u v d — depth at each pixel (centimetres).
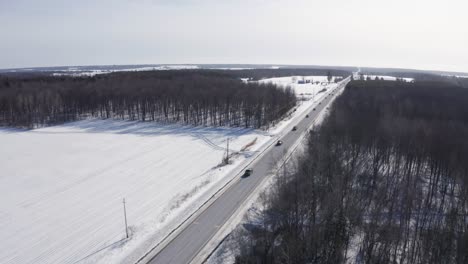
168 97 13412
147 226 4581
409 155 6906
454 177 6162
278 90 14025
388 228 4272
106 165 7662
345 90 15838
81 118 13338
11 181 6719
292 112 12644
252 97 12250
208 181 6128
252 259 3669
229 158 7644
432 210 5484
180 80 16512
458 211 5191
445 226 4612
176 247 3994
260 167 6794
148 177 6825
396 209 5219
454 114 9538
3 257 4094
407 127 7506
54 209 5406
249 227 4359
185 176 6794
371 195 5591
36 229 4756
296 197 4412
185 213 4841
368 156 7244
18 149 9150
